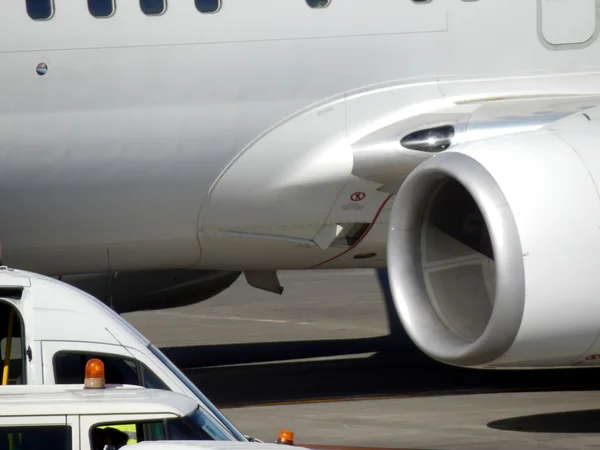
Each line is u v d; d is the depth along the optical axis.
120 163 36.72
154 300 44.75
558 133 30.64
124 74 36.50
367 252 41.03
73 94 36.19
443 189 31.61
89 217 37.22
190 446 14.63
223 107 37.25
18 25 35.84
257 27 37.50
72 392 16.73
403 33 38.44
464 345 30.20
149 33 36.66
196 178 37.44
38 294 21.17
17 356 25.97
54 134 36.12
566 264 28.41
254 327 69.75
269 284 45.91
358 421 35.03
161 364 21.09
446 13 38.66
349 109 37.88
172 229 38.28
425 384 43.34
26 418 15.30
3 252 37.38
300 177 37.72
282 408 37.91
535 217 28.53
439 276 31.86
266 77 37.53
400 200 31.84
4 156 35.91
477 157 29.98
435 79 38.47
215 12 37.25
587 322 28.62
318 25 37.94
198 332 68.25
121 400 15.91
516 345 28.94
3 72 35.72
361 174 37.03
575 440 31.25
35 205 36.62
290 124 37.69
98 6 36.44
